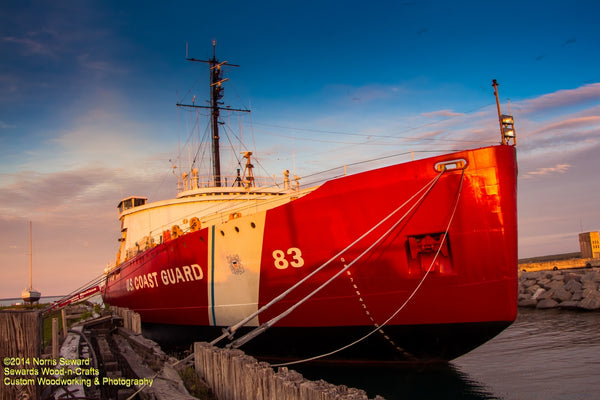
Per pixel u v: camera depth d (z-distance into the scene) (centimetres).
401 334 1238
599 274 3181
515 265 1121
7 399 736
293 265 1320
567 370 1339
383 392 1188
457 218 1138
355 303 1246
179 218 2248
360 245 1222
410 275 1181
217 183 2405
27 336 735
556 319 2481
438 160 1152
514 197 1129
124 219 2630
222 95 2502
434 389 1202
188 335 1772
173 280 1755
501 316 1136
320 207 1268
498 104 1180
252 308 1430
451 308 1162
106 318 2155
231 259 1466
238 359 829
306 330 1338
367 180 1211
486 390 1179
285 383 667
